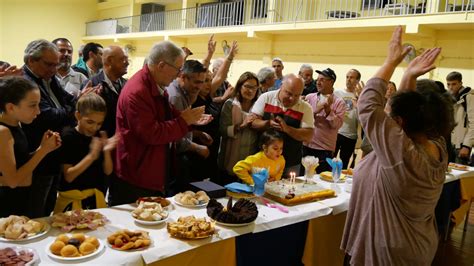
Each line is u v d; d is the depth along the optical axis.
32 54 2.16
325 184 2.54
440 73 6.06
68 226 1.56
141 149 1.91
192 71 2.49
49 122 2.19
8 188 1.81
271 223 1.84
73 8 15.35
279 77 5.27
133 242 1.46
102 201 2.00
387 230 1.44
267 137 2.40
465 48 5.80
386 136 1.35
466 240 3.53
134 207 1.86
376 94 1.42
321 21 7.30
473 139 3.92
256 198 2.16
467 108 3.95
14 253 1.30
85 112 1.92
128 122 1.86
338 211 2.18
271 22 8.66
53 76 2.36
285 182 2.42
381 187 1.46
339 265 2.30
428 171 1.34
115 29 13.98
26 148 1.80
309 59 8.18
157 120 1.92
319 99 3.50
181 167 2.66
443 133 1.42
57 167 1.99
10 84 1.62
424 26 5.94
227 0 11.09
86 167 1.86
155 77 1.90
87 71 3.89
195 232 1.57
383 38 6.86
